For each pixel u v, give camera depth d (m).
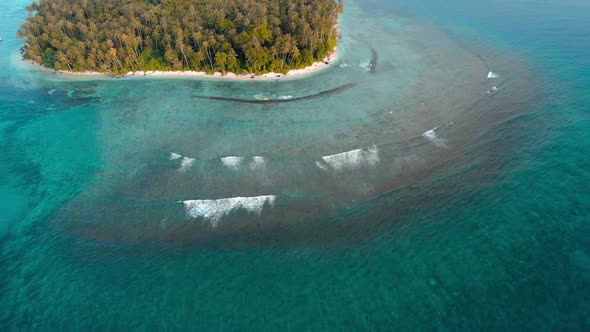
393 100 86.69
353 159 67.06
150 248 51.22
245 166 66.12
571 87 87.06
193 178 63.75
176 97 91.44
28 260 50.12
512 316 40.94
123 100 90.81
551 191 57.44
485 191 58.56
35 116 85.19
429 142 71.12
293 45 98.69
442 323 40.81
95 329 41.44
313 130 76.06
